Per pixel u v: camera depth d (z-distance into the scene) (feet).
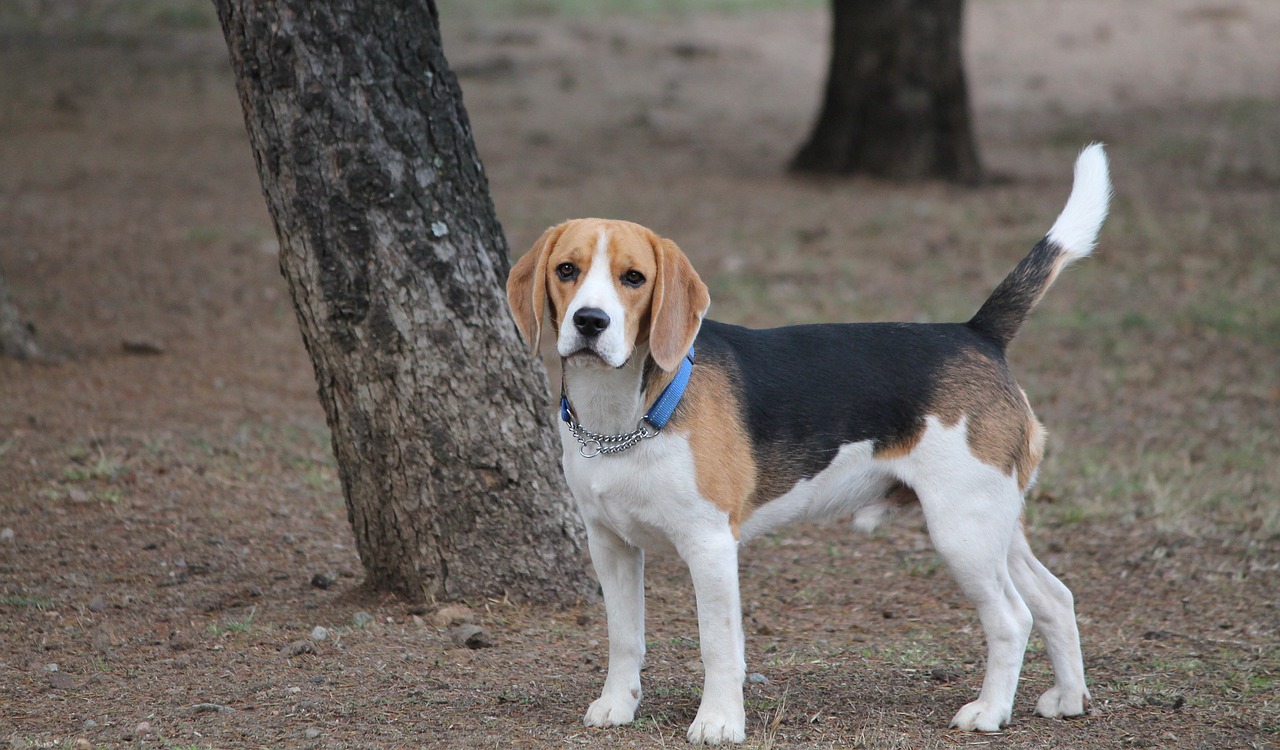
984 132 87.15
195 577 26.50
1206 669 22.20
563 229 17.99
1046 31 126.00
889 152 71.92
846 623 25.16
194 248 56.34
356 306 22.91
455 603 24.17
